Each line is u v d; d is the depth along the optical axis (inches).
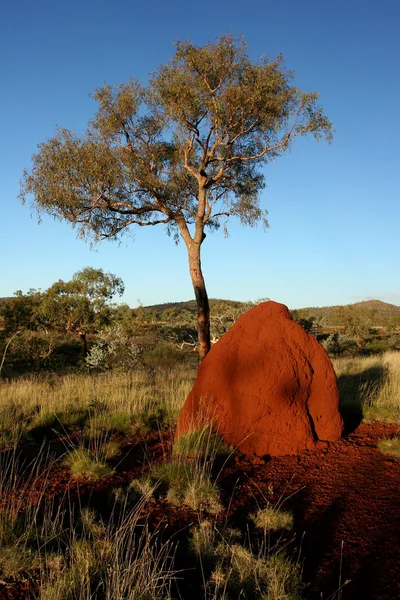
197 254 535.8
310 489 207.2
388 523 171.8
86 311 1091.9
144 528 164.7
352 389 396.5
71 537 160.6
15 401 392.2
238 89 461.4
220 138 503.5
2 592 133.3
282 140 503.2
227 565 145.2
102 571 139.1
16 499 196.1
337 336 1210.6
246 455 249.6
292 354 271.7
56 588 127.4
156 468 225.0
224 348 278.4
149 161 543.2
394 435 286.2
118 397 392.8
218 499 194.9
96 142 487.5
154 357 801.6
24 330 1052.5
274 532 169.2
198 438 242.4
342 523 174.6
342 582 138.3
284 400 260.5
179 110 477.1
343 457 247.1
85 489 211.2
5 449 275.6
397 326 1995.6
